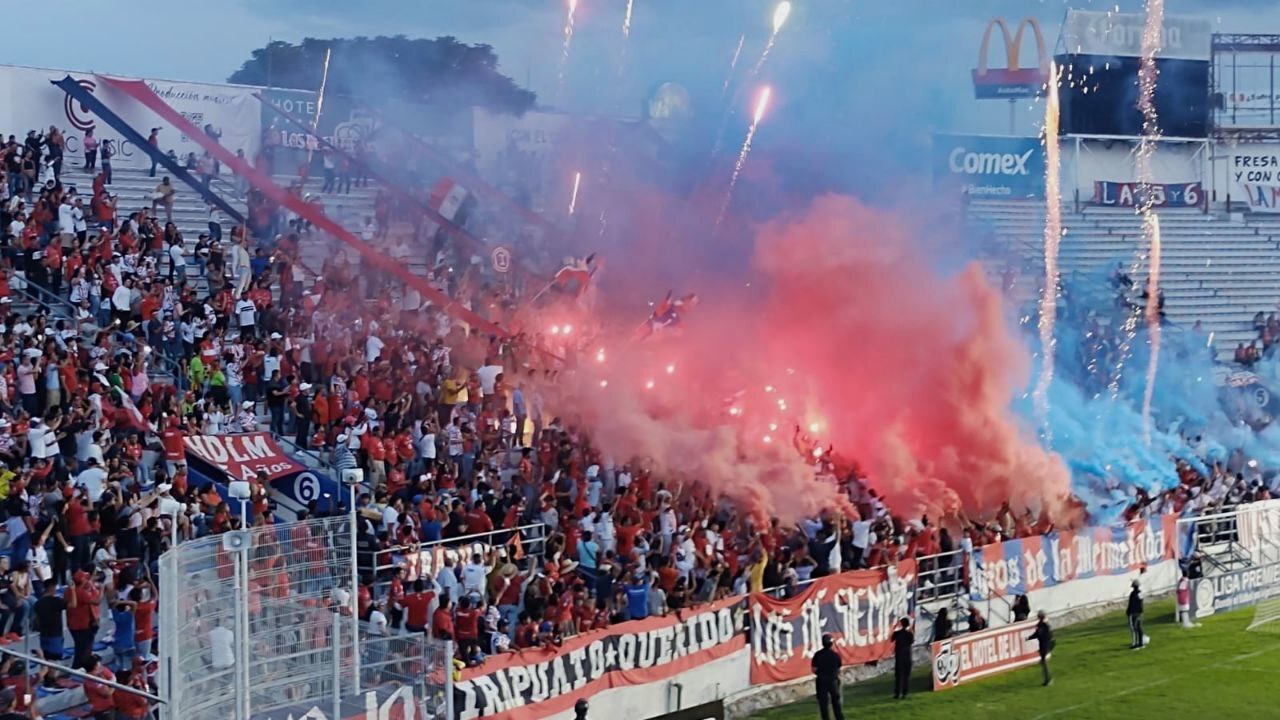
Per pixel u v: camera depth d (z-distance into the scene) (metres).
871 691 31.22
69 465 27.23
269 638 19.06
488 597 27.67
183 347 33.22
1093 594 38.09
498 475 31.84
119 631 22.22
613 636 27.03
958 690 31.23
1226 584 38.19
